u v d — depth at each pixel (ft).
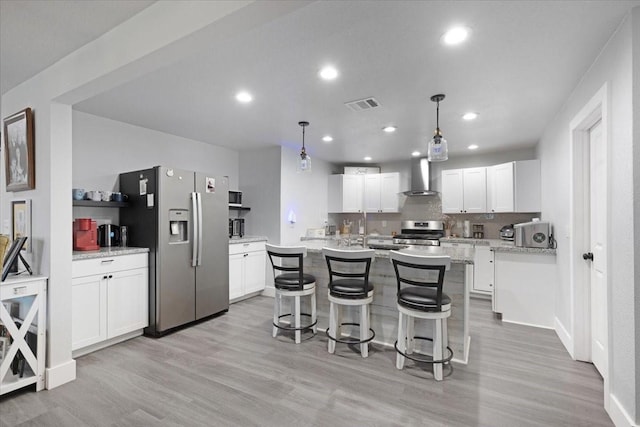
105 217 11.86
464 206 17.52
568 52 6.98
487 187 16.93
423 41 6.55
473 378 8.08
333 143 15.80
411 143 15.71
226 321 12.53
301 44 6.68
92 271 9.49
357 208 20.57
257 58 7.29
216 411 6.73
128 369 8.55
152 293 11.05
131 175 11.86
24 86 8.48
